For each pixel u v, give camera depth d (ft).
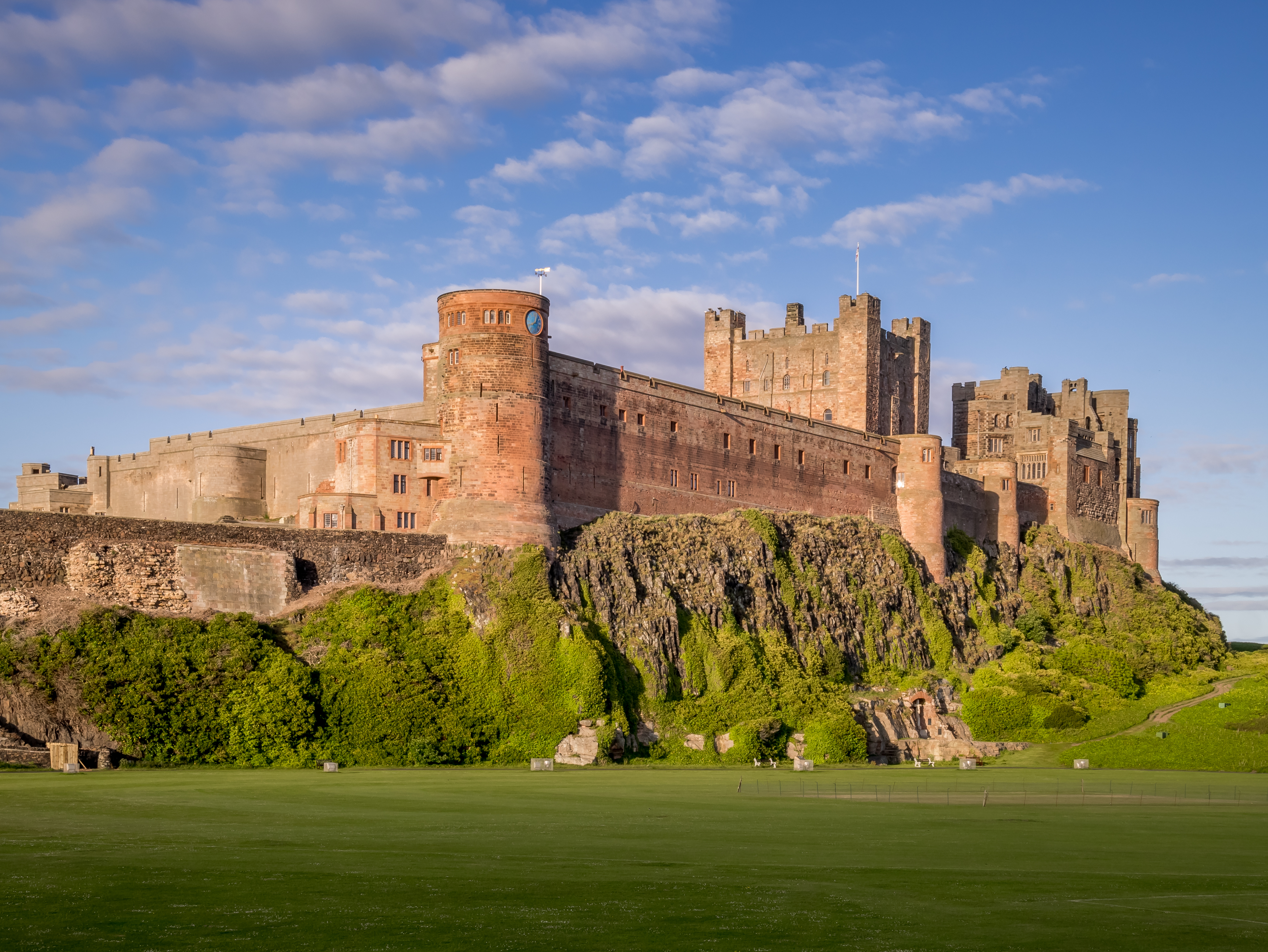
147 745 284.20
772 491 481.87
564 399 397.19
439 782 259.39
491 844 171.83
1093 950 117.39
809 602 426.92
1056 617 531.91
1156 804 254.47
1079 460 599.57
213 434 452.35
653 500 430.20
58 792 225.35
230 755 291.58
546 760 307.37
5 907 128.36
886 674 436.76
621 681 349.41
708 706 361.30
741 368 604.90
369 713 308.81
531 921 125.49
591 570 370.73
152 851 159.94
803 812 221.87
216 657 301.63
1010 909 135.03
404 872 148.77
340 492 374.02
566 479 395.55
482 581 349.20
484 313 371.15
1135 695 454.40
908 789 276.41
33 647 286.25
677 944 118.11
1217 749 380.17
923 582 483.10
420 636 331.57
